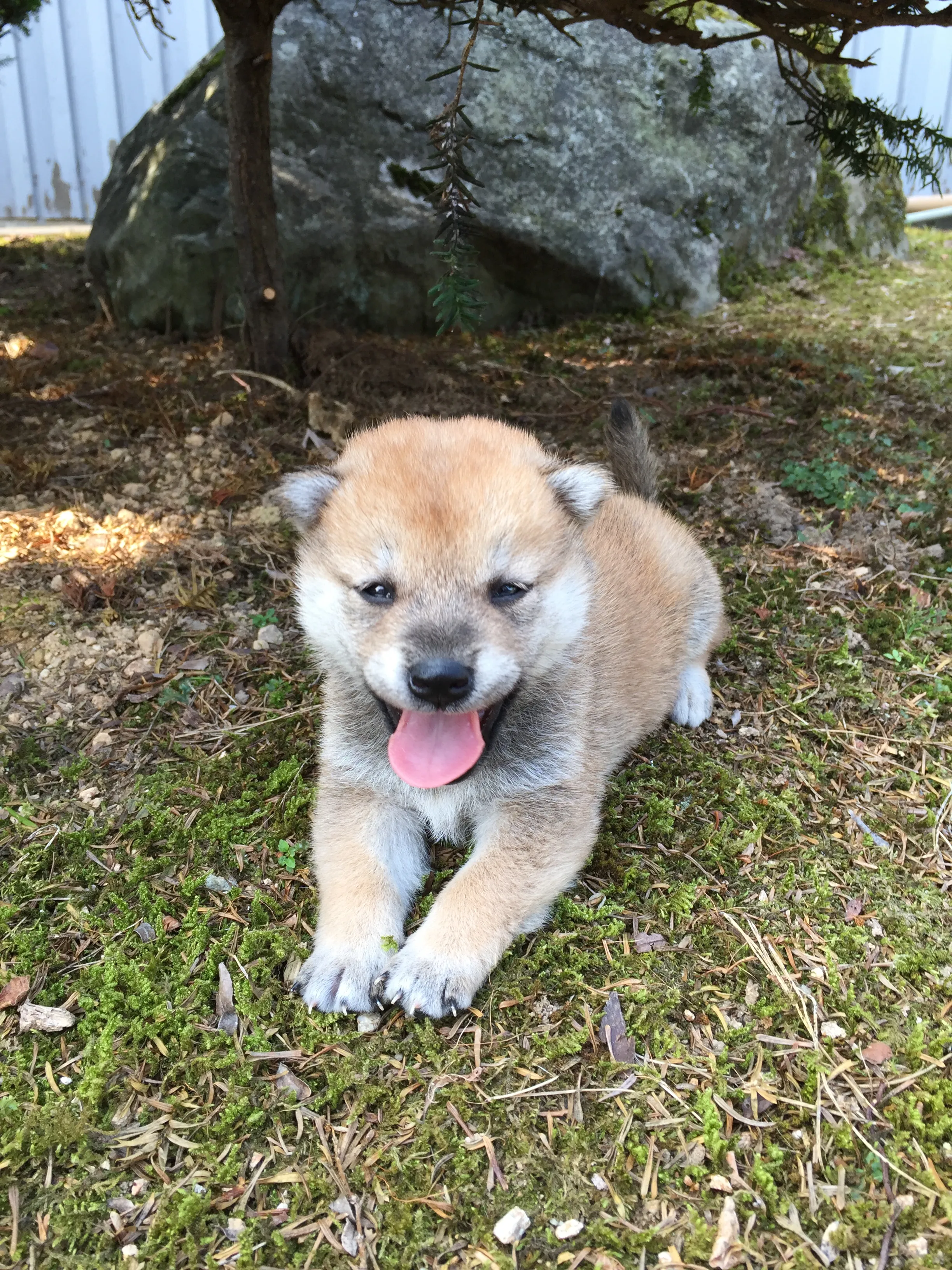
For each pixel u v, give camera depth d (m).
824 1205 0.30
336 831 0.41
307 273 0.94
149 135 1.01
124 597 0.56
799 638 0.55
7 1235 0.29
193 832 0.43
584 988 0.36
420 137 0.95
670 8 0.49
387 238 0.94
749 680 0.53
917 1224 0.29
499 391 0.81
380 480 0.37
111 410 0.75
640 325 1.03
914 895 0.40
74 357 0.88
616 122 1.03
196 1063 0.34
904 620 0.55
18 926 0.39
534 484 0.38
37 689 0.50
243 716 0.49
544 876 0.38
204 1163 0.31
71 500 0.64
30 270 1.18
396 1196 0.30
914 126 0.54
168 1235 0.29
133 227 0.93
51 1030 0.35
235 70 0.67
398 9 0.95
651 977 0.37
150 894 0.40
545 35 1.00
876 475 0.68
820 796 0.45
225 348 0.88
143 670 0.51
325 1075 0.34
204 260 0.90
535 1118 0.32
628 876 0.41
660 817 0.44
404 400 0.77
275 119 0.92
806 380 0.83
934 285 1.15
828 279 1.18
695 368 0.86
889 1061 0.34
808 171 1.20
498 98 0.98
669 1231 0.29
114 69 1.46
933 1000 0.36
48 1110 0.32
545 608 0.37
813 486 0.66
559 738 0.40
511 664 0.35
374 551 0.36
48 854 0.41
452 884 0.39
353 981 0.36
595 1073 0.34
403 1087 0.33
